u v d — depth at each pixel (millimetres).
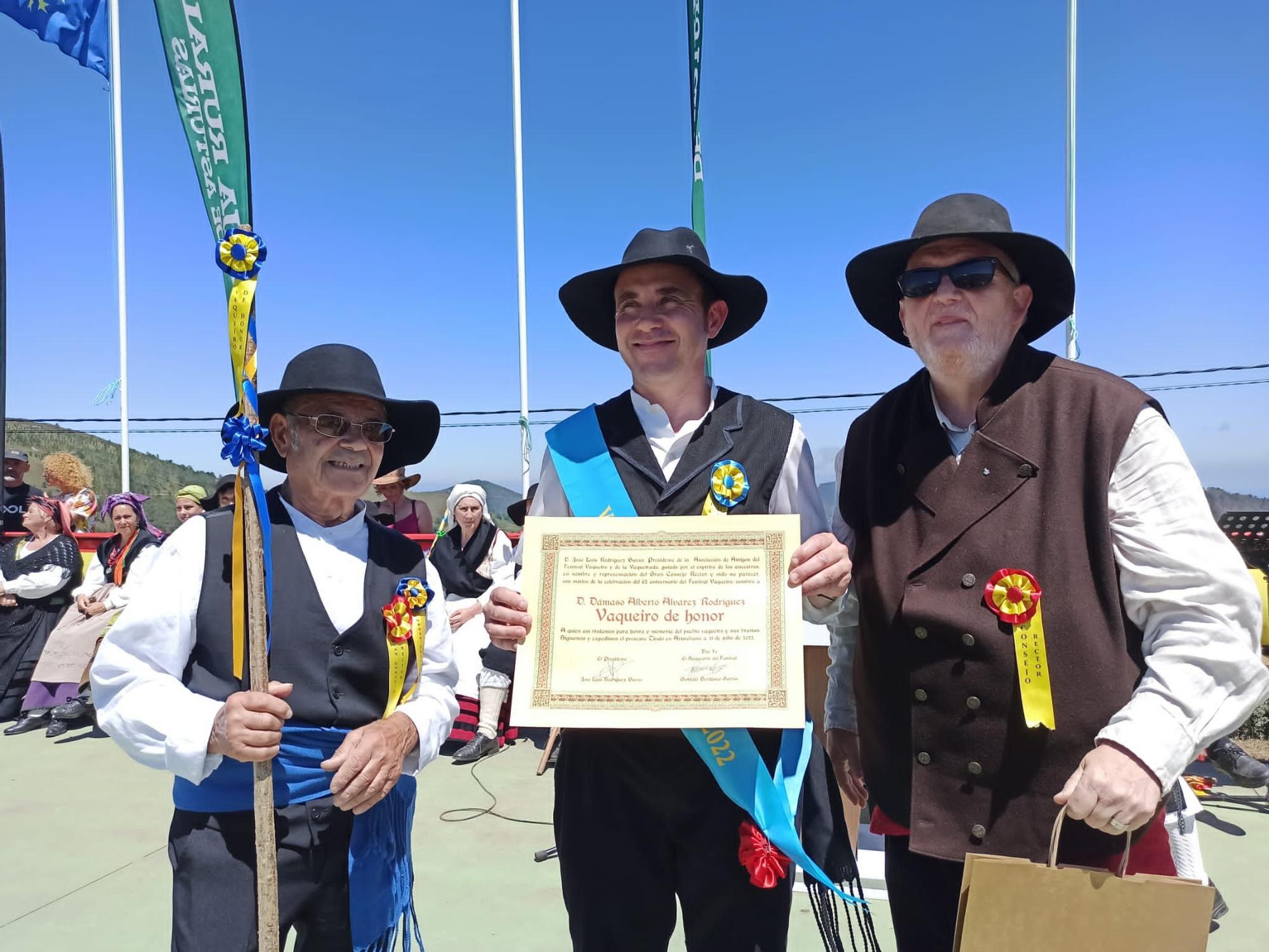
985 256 1663
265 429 1659
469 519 5637
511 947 2875
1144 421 1523
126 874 3510
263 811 1571
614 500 1889
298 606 1769
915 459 1731
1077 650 1493
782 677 1661
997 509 1601
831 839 1817
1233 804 4129
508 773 4848
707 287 2008
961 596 1590
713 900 1757
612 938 1784
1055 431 1590
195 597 1709
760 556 1741
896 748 1699
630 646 1713
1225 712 1358
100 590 6125
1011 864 1320
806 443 1954
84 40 6000
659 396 1952
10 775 4895
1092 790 1302
